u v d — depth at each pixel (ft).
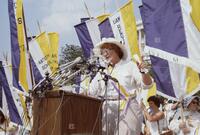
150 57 26.17
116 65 18.12
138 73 17.62
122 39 36.94
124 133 17.15
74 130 15.31
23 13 40.45
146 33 26.30
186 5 24.89
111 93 17.69
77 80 17.84
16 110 45.14
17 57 41.27
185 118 27.66
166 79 26.12
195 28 24.58
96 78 18.33
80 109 15.56
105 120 17.10
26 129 21.68
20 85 40.57
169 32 25.39
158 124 26.89
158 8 25.73
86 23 43.88
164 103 29.96
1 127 29.43
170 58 25.30
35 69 47.73
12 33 41.47
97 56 17.04
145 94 30.07
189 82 25.79
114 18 37.65
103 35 38.83
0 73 48.16
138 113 17.57
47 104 15.26
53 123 15.05
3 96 47.93
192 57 24.63
